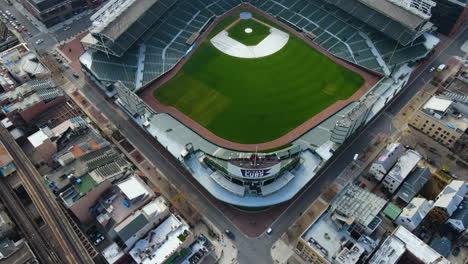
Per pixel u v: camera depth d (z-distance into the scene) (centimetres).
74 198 11906
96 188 12119
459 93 15675
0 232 11731
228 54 19125
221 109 16362
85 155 13438
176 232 11794
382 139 15200
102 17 17975
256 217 12962
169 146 14362
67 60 19038
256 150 14612
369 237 11306
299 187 13100
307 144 14475
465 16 18962
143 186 12638
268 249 12156
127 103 15162
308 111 16162
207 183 13262
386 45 18600
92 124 15962
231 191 12838
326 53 19062
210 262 11788
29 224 12488
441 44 19450
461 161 14338
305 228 12631
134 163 14562
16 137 14912
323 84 17438
